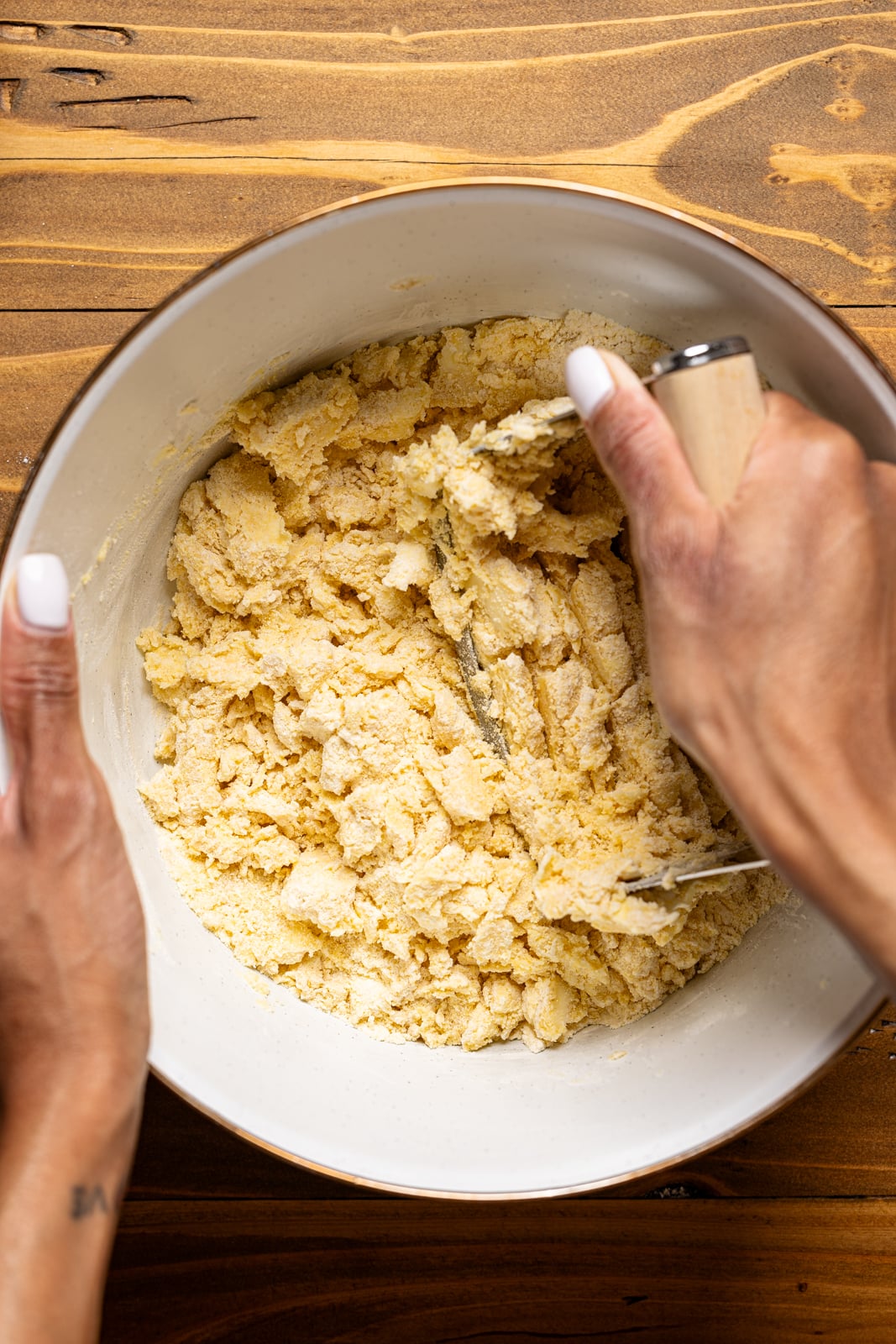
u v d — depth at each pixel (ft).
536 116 2.22
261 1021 2.13
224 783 2.22
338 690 2.18
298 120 2.22
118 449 2.02
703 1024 2.11
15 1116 1.81
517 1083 2.14
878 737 1.85
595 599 2.16
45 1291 1.72
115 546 2.11
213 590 2.18
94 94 2.23
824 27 2.23
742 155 2.23
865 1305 2.24
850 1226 2.25
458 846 2.16
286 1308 2.25
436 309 2.11
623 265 1.99
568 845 2.13
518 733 2.15
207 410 2.09
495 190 1.90
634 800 2.13
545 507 2.15
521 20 2.23
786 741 1.84
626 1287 2.25
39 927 1.85
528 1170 2.02
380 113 2.22
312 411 2.13
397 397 2.17
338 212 1.90
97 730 2.14
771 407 1.90
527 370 2.15
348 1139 2.03
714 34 2.23
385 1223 2.26
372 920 2.18
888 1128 2.25
